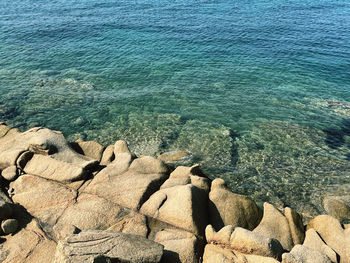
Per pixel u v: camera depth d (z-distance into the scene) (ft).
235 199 40.24
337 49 118.42
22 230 36.45
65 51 116.47
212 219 38.55
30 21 148.97
